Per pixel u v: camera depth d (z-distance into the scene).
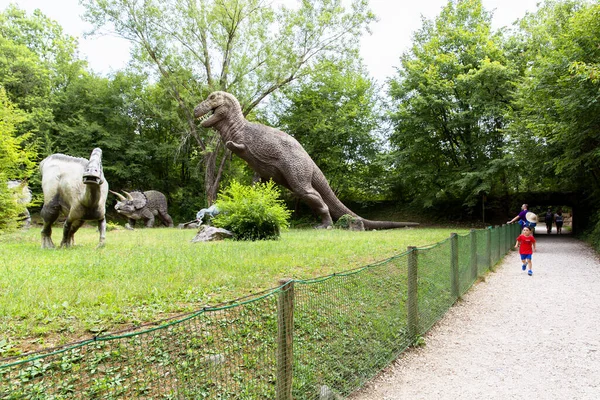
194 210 35.41
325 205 23.31
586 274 11.20
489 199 30.05
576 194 27.06
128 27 27.27
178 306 5.04
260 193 14.28
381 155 32.88
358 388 4.26
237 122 22.44
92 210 10.49
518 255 16.06
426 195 29.97
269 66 28.39
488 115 26.14
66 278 6.27
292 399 3.45
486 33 28.55
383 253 10.15
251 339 4.24
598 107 13.95
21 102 28.73
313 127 32.59
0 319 4.36
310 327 4.05
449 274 7.74
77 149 30.70
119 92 33.78
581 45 15.28
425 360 5.21
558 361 5.10
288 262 8.18
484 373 4.79
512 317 7.08
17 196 14.16
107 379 3.13
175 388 3.24
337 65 30.05
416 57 31.17
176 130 35.25
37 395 2.75
